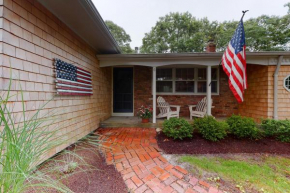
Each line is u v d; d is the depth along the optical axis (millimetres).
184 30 16016
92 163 2395
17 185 1061
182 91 6262
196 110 5715
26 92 2041
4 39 1743
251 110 5375
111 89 6328
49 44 2535
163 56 4594
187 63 4695
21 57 1975
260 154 2889
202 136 3561
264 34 11125
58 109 2744
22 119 1949
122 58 4820
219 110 6109
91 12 2703
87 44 4074
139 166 2338
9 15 1808
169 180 1984
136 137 3789
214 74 6184
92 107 4371
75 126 3357
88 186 1790
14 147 1074
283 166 2439
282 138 3461
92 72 4418
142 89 6324
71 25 3154
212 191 1773
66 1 2361
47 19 2494
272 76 4574
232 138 3553
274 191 1799
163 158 2645
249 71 5520
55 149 2590
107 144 3273
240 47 3328
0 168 1125
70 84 3100
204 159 2645
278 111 4555
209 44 5793
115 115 6359
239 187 1860
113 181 1921
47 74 2467
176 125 3539
